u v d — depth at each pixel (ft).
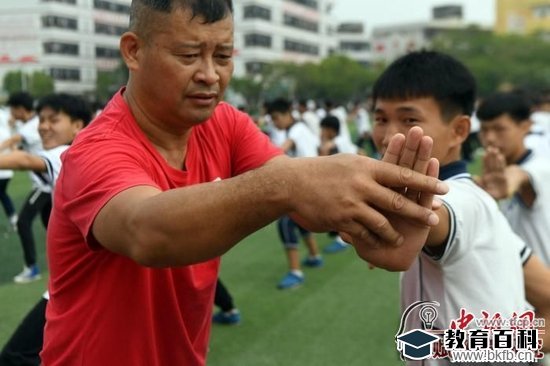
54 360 4.84
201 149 5.11
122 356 4.55
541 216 8.68
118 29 110.11
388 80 5.70
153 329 4.64
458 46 160.45
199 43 4.14
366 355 11.64
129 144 4.35
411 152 3.12
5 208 22.93
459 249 4.91
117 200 3.59
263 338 12.57
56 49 109.29
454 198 4.97
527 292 5.82
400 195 3.14
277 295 15.38
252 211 3.20
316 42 192.34
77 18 112.78
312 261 18.19
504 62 151.02
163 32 4.13
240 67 156.04
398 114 5.64
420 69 5.59
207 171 5.13
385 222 3.17
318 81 136.36
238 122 5.52
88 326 4.56
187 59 4.17
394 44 229.04
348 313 14.01
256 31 154.92
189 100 4.29
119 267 4.40
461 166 5.76
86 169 3.96
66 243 4.49
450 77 5.61
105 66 111.55
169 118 4.51
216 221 3.21
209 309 5.16
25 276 16.53
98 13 112.16
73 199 4.00
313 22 189.78
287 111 21.65
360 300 14.96
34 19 106.52
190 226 3.21
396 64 5.84
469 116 5.82
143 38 4.27
